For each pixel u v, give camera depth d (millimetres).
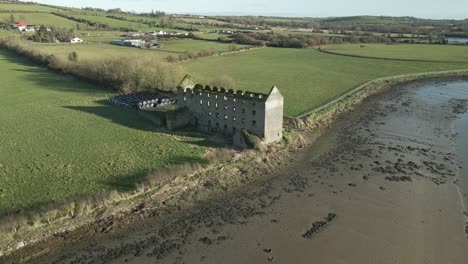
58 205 50875
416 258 45719
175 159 67812
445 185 63156
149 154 69875
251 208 55844
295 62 191375
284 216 53969
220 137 79188
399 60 192750
